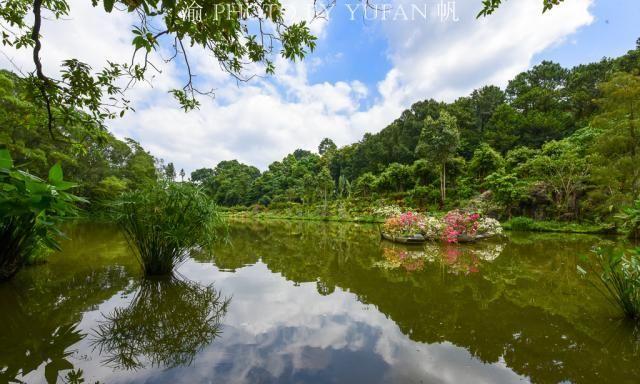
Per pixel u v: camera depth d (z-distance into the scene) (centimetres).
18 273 457
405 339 266
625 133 1180
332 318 316
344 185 3962
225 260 658
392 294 407
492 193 1900
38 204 168
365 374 207
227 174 6362
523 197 1650
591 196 1381
